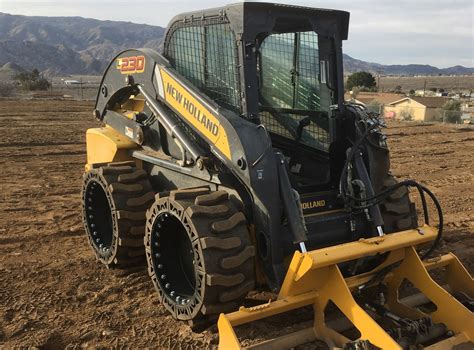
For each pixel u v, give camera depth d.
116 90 5.97
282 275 3.99
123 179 5.19
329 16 4.46
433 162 13.19
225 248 3.85
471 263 5.90
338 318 4.25
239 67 4.15
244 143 3.95
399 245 4.02
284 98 4.95
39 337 4.13
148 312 4.62
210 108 4.29
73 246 6.30
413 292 4.96
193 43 4.82
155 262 4.45
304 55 4.78
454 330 3.89
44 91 52.81
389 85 161.25
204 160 4.44
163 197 4.27
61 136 16.36
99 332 4.25
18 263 5.68
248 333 4.23
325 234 4.28
